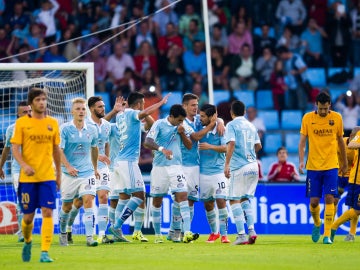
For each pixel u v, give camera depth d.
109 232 32.19
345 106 55.44
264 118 54.84
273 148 53.38
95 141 26.97
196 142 29.25
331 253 23.84
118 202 30.12
